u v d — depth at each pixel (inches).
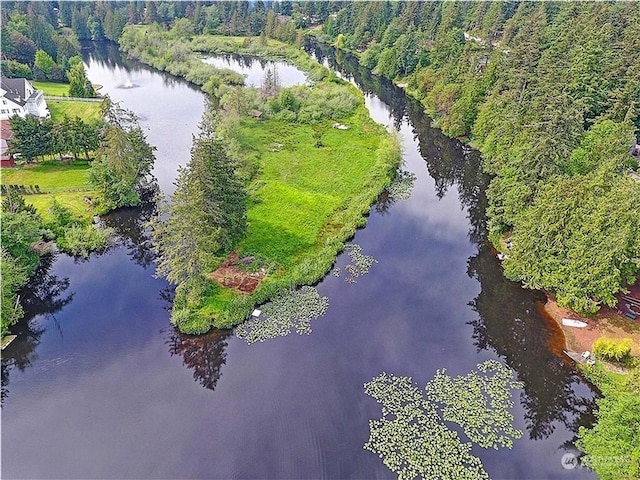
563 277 1624.0
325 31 6712.6
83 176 2625.5
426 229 2294.5
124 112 3110.2
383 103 4141.2
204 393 1417.3
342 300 1793.8
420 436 1285.7
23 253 1898.4
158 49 5442.9
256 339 1605.6
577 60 2741.1
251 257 1967.3
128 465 1219.2
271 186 2522.1
